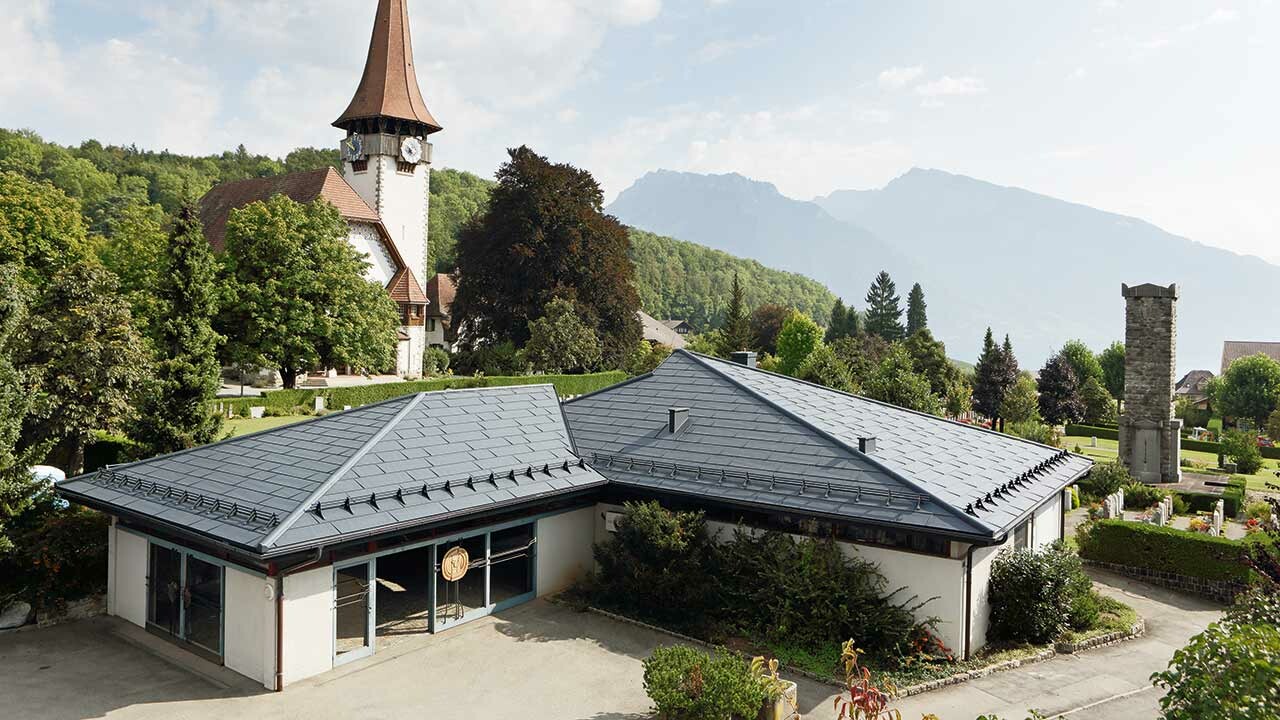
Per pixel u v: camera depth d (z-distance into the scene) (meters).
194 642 16.86
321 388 48.91
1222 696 8.34
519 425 21.95
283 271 48.88
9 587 18.44
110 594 18.92
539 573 19.91
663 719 13.59
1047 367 70.69
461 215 179.12
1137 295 40.75
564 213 71.94
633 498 20.25
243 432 38.97
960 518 15.77
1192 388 114.12
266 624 15.11
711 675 13.35
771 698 13.45
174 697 14.69
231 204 72.38
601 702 14.68
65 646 17.06
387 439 18.69
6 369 19.55
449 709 14.35
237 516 15.47
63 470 31.61
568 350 66.25
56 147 117.56
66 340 30.31
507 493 18.09
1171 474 40.34
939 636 16.45
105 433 32.38
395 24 71.62
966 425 25.95
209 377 27.69
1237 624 9.90
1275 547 15.20
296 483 16.61
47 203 47.75
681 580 18.09
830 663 16.16
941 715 14.45
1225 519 33.69
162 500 17.11
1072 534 29.06
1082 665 17.05
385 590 19.89
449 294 102.69
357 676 15.60
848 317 126.94
